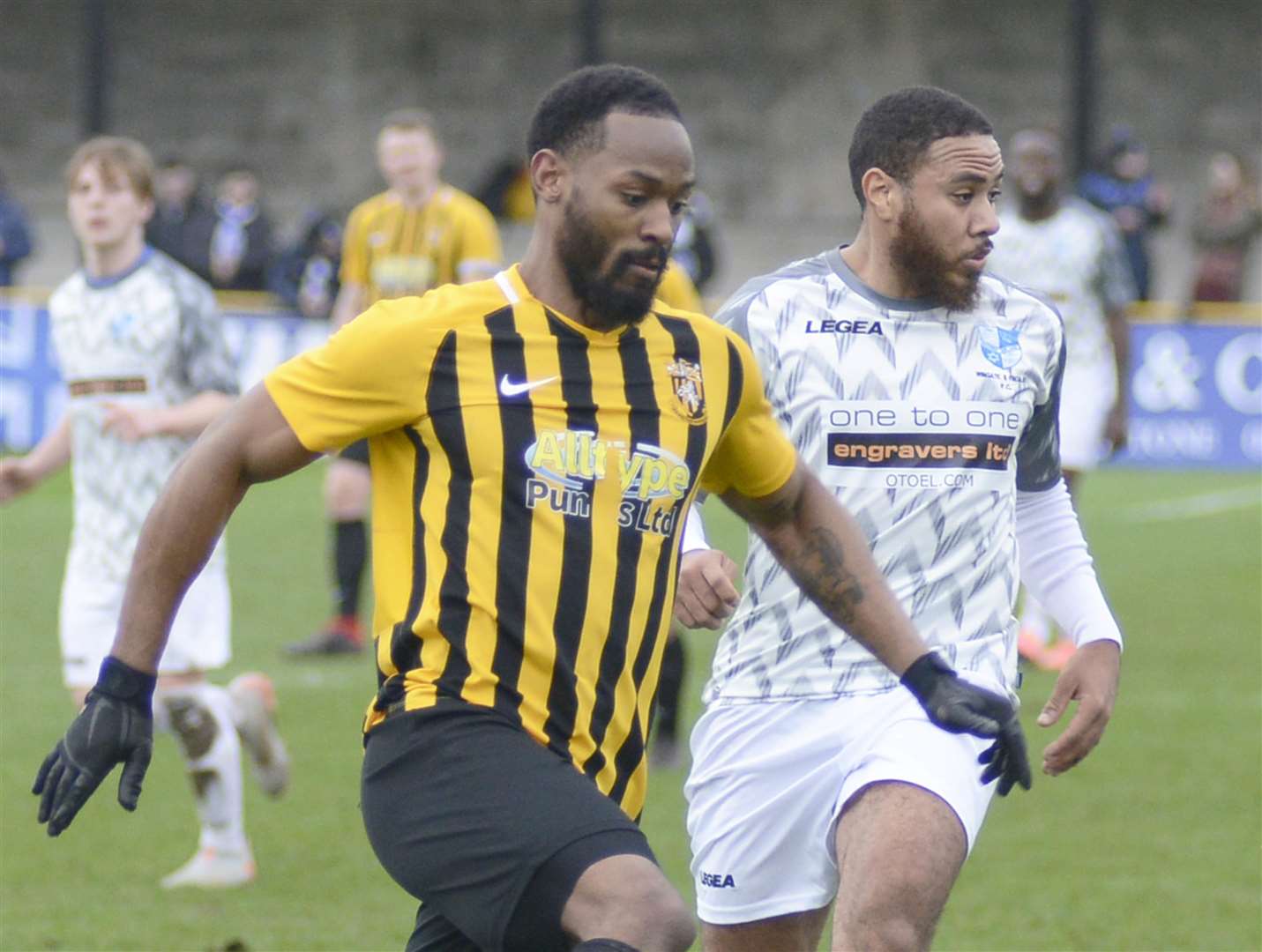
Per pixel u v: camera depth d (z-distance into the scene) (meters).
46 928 17.77
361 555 30.92
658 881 9.70
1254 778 23.80
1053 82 87.50
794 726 12.63
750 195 88.44
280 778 20.58
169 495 10.26
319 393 10.20
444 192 30.81
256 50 89.94
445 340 10.27
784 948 12.98
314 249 57.22
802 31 88.06
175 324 19.47
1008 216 29.77
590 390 10.38
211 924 17.98
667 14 88.94
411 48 89.94
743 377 10.98
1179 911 18.53
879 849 11.52
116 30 89.38
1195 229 62.53
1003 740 11.23
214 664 19.31
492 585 10.13
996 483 12.89
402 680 10.31
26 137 88.94
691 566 12.55
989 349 12.95
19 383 51.94
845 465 12.83
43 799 10.17
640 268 10.21
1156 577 38.75
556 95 10.34
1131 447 55.62
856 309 12.98
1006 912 18.48
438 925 10.69
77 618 19.41
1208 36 87.25
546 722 10.19
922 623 12.68
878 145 12.88
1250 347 55.34
